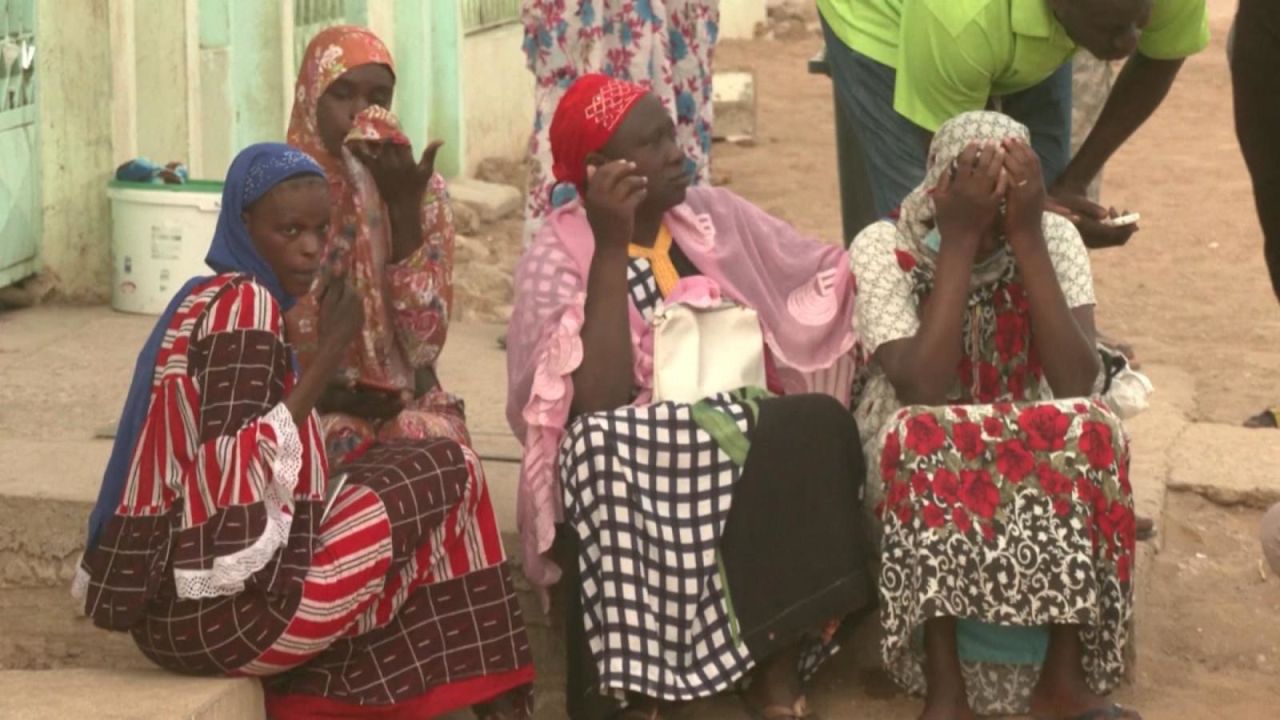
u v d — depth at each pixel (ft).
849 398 14.97
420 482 12.89
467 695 13.24
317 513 12.45
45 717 12.01
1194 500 18.39
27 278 23.53
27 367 20.31
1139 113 16.60
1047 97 17.13
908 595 13.35
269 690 13.21
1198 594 16.81
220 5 27.55
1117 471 13.42
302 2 30.09
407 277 14.30
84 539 15.60
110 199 23.39
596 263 13.93
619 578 13.21
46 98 23.25
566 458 13.47
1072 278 14.21
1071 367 13.62
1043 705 13.83
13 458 16.60
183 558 12.17
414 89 34.06
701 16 20.94
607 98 14.29
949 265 13.55
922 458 13.30
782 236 14.99
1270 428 20.39
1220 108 46.88
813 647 14.07
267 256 12.80
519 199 34.53
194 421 12.33
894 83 17.03
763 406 13.56
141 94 25.48
